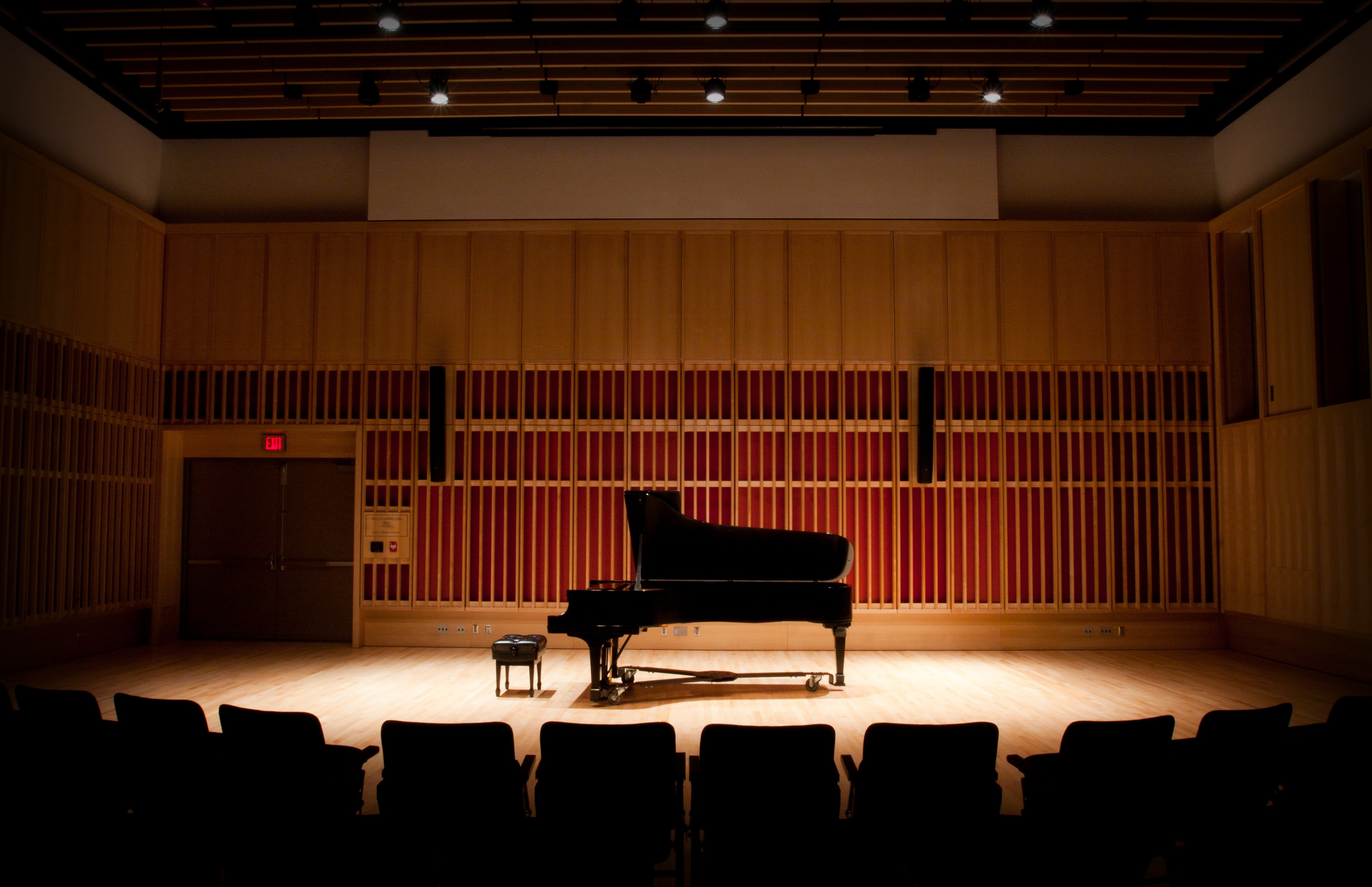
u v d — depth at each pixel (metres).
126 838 2.75
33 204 6.29
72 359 6.64
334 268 7.71
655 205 7.75
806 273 7.65
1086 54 6.31
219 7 5.70
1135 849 2.60
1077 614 7.45
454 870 2.54
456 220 7.73
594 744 2.49
